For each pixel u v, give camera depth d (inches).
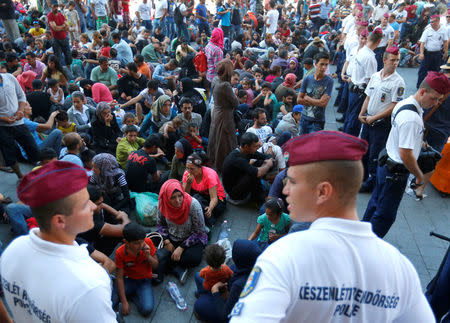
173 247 151.3
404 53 440.8
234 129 217.6
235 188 189.3
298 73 347.3
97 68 308.7
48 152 162.4
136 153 190.1
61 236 49.6
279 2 668.1
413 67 446.9
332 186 36.0
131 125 218.1
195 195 178.4
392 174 134.6
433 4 457.4
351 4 544.7
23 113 195.8
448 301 108.0
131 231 123.9
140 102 278.8
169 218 147.9
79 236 141.4
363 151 36.5
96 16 553.9
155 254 138.7
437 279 109.9
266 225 145.2
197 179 179.6
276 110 265.6
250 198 200.4
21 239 52.4
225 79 207.0
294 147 38.1
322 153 35.7
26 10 649.0
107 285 50.8
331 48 466.9
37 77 323.3
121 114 255.6
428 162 139.2
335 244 35.3
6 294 53.0
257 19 604.7
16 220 148.0
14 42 427.2
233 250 110.3
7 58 310.7
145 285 135.9
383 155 139.1
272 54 390.6
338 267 34.6
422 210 188.4
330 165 35.5
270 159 186.4
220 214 182.7
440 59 330.6
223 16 530.0
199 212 149.8
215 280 127.9
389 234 170.2
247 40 517.3
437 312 111.1
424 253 158.1
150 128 254.8
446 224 178.4
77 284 47.3
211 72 331.6
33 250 49.5
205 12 543.8
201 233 152.7
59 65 300.0
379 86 175.8
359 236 36.4
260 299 33.1
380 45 322.3
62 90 280.2
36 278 48.2
